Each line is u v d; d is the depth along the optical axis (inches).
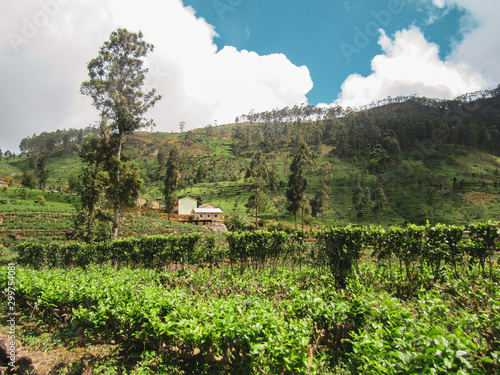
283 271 367.9
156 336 191.2
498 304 160.2
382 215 2583.7
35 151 6013.8
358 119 5196.9
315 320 171.9
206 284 359.9
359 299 173.3
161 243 586.6
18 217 1625.2
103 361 205.0
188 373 176.9
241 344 147.5
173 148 2696.9
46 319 301.3
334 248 306.3
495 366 103.5
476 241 263.0
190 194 3678.6
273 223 2242.9
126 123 1007.0
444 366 94.6
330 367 156.7
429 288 269.0
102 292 249.0
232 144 6486.2
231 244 463.5
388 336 132.0
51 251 797.9
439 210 2458.2
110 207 1125.7
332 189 3405.5
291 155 4950.8
